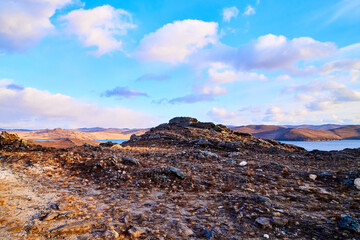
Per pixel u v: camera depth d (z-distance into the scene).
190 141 30.73
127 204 8.08
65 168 13.47
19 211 6.94
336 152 22.39
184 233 5.70
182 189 10.14
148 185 10.68
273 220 6.34
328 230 5.80
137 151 22.31
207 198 8.79
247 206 7.53
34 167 13.16
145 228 5.89
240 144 26.14
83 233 5.58
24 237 5.26
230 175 12.48
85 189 9.92
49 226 5.91
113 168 13.06
